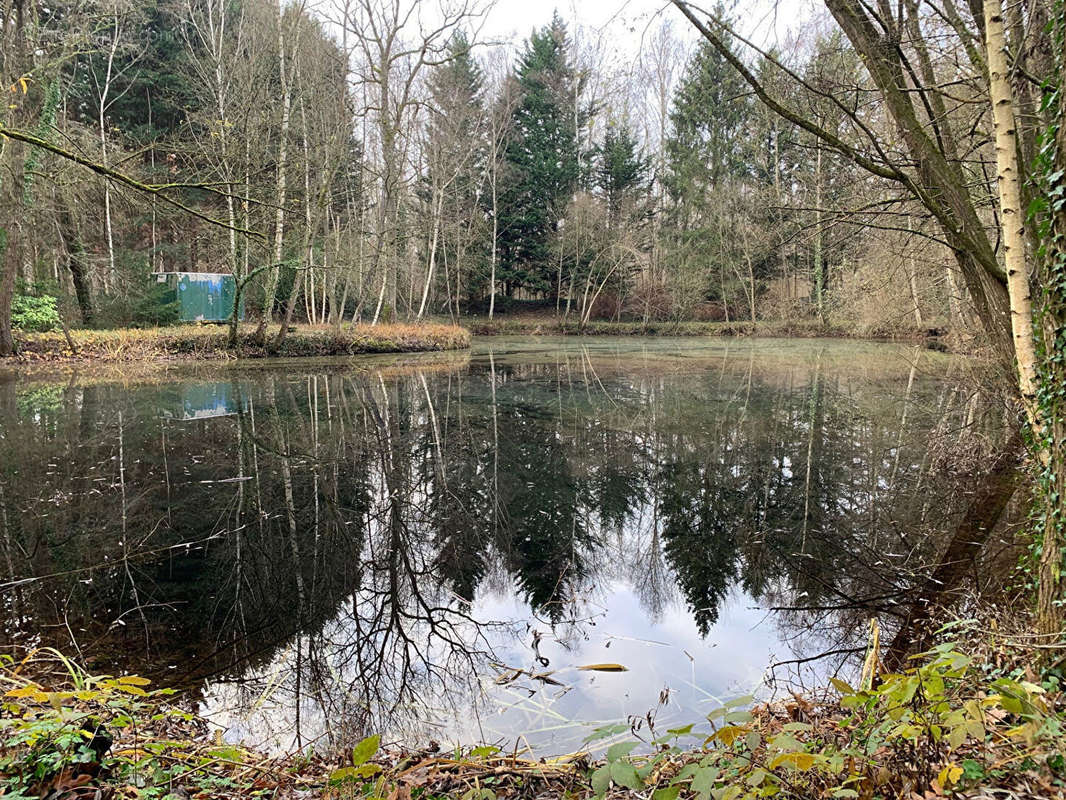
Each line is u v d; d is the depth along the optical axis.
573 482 8.05
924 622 4.27
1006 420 7.78
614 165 37.78
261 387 15.07
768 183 28.89
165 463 8.43
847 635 4.25
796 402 13.30
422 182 33.25
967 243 4.14
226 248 20.41
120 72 23.77
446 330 27.42
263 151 17.22
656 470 8.54
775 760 1.74
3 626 4.31
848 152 4.20
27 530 6.04
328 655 4.11
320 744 3.14
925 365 16.25
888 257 9.65
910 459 8.68
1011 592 4.37
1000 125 3.20
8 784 1.91
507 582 5.37
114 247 24.30
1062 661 2.47
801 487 7.66
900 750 2.06
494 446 9.83
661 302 36.00
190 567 5.39
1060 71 2.71
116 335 18.86
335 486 7.73
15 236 16.56
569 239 36.06
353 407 12.82
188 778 2.42
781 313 32.41
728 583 5.22
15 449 8.88
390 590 5.18
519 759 2.83
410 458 9.10
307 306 28.27
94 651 4.05
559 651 4.19
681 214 35.56
